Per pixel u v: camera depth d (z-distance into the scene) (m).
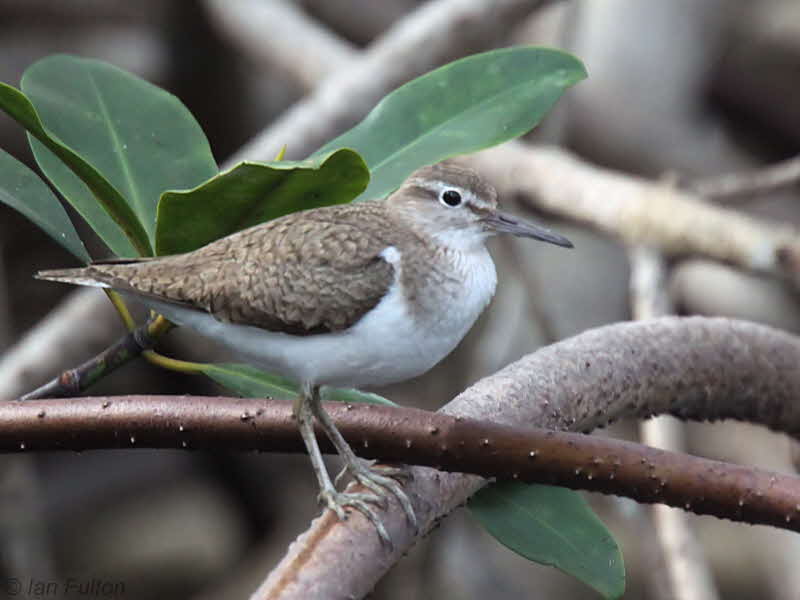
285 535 16.86
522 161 14.55
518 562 15.95
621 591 6.52
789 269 12.29
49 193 7.22
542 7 15.91
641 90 18.62
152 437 6.65
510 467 6.50
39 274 7.33
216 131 18.75
